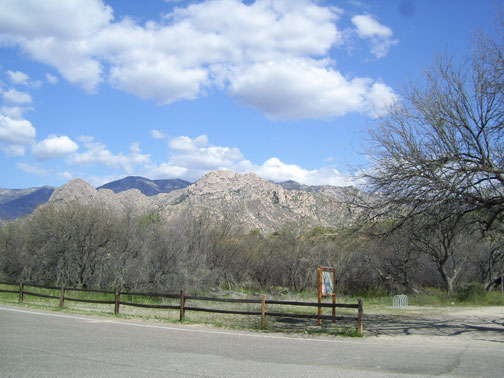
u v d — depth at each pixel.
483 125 14.73
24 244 34.69
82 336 11.82
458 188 14.20
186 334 12.82
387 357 9.62
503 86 14.40
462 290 34.12
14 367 8.06
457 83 15.26
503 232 19.33
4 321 14.55
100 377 7.42
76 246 31.16
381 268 39.03
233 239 44.84
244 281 43.41
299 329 14.58
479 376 7.86
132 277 28.98
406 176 14.80
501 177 14.37
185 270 29.59
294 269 43.84
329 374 7.86
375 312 24.09
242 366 8.45
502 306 29.80
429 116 15.12
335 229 18.73
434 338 13.24
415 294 36.44
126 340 11.35
